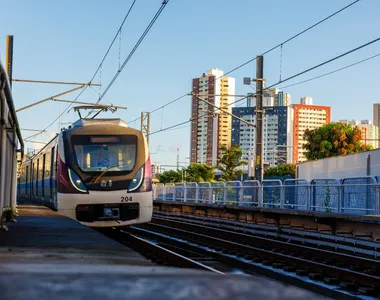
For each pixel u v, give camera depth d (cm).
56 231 1198
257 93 2762
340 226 1753
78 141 1739
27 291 453
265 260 1315
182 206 3566
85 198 1677
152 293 454
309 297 465
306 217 1969
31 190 3052
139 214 1716
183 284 502
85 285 486
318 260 1349
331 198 1859
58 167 1741
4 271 578
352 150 5375
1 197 1154
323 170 3178
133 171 1725
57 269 611
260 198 2403
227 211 2686
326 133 5512
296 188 2102
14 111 1305
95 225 1684
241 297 452
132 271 601
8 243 960
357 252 1531
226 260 1377
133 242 1695
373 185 1630
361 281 1020
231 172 6844
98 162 1716
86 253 847
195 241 1817
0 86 1021
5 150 1188
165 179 10675
